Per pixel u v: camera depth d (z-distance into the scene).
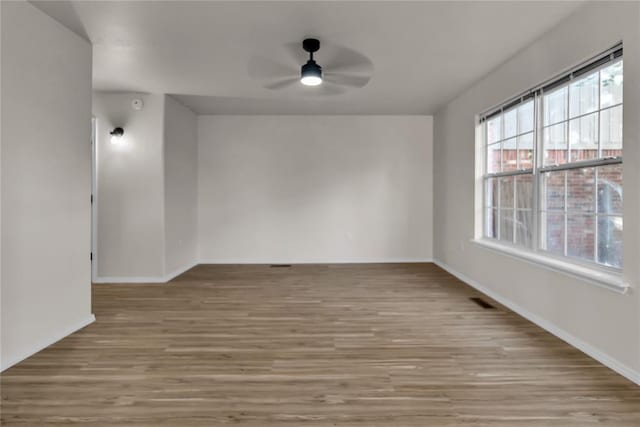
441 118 5.98
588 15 2.70
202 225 6.45
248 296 4.34
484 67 4.07
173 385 2.27
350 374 2.41
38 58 2.76
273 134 6.46
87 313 3.36
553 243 3.29
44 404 2.05
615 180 2.61
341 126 6.47
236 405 2.04
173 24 3.04
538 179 3.46
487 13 2.87
